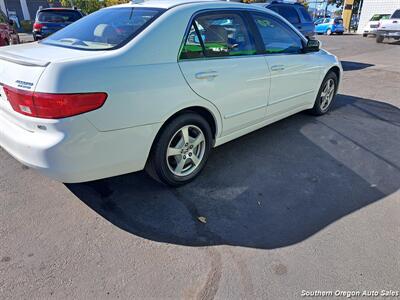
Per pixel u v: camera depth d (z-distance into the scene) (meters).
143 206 2.68
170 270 2.03
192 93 2.67
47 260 2.10
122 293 1.87
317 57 4.33
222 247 2.23
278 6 8.37
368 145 3.89
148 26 2.49
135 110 2.32
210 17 2.88
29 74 2.09
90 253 2.16
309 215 2.58
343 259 2.11
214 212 2.61
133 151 2.44
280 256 2.14
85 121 2.11
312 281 1.95
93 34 2.71
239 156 3.57
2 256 2.12
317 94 4.58
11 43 9.83
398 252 2.17
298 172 3.24
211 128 3.11
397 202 2.74
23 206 2.65
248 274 2.00
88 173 2.27
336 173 3.23
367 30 22.78
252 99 3.33
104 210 2.62
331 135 4.18
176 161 2.88
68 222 2.47
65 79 2.01
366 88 6.87
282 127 4.44
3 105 2.43
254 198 2.80
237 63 3.04
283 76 3.67
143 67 2.35
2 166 3.28
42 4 34.75
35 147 2.12
